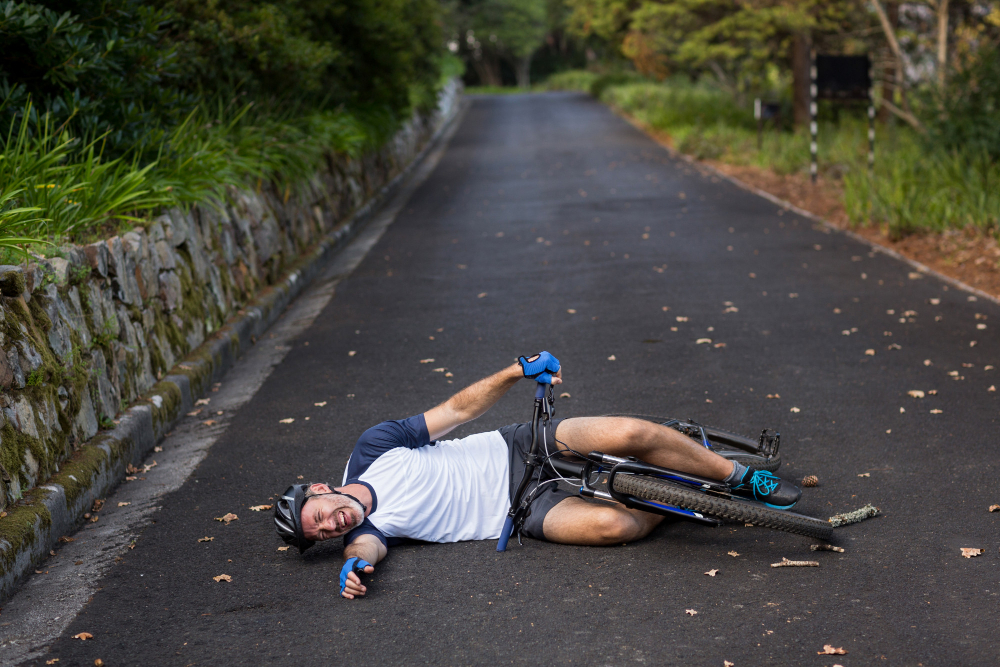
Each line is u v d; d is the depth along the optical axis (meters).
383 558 3.73
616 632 3.09
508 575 3.54
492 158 22.20
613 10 29.59
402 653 3.04
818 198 14.07
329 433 5.37
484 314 8.11
